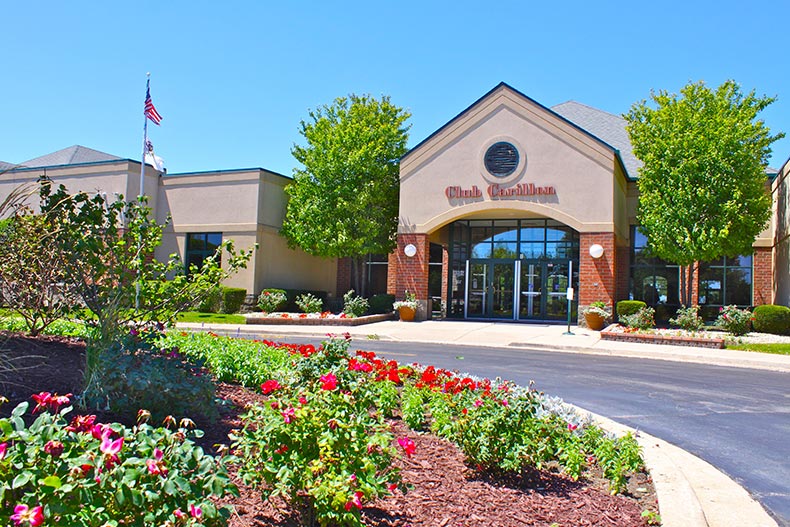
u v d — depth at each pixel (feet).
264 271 85.05
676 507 14.78
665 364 46.11
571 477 16.90
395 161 85.71
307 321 71.36
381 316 77.82
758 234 67.82
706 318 77.00
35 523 7.25
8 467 8.34
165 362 19.12
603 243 69.21
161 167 82.48
